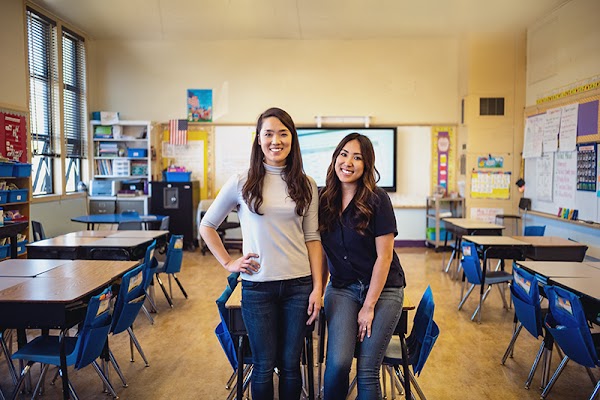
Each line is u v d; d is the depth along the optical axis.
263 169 2.11
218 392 3.20
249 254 2.07
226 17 7.91
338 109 8.84
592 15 6.02
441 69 8.79
